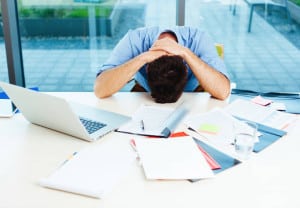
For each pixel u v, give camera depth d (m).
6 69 2.68
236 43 3.29
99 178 1.03
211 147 1.22
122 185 1.01
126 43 1.84
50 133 1.33
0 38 2.62
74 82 3.06
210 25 3.19
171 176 1.03
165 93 1.58
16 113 1.50
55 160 1.14
